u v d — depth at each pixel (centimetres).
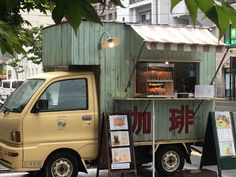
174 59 973
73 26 136
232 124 948
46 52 1001
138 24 934
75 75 881
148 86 927
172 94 952
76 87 878
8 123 861
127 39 929
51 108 850
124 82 927
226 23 133
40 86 852
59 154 851
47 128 842
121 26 924
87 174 987
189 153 976
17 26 286
